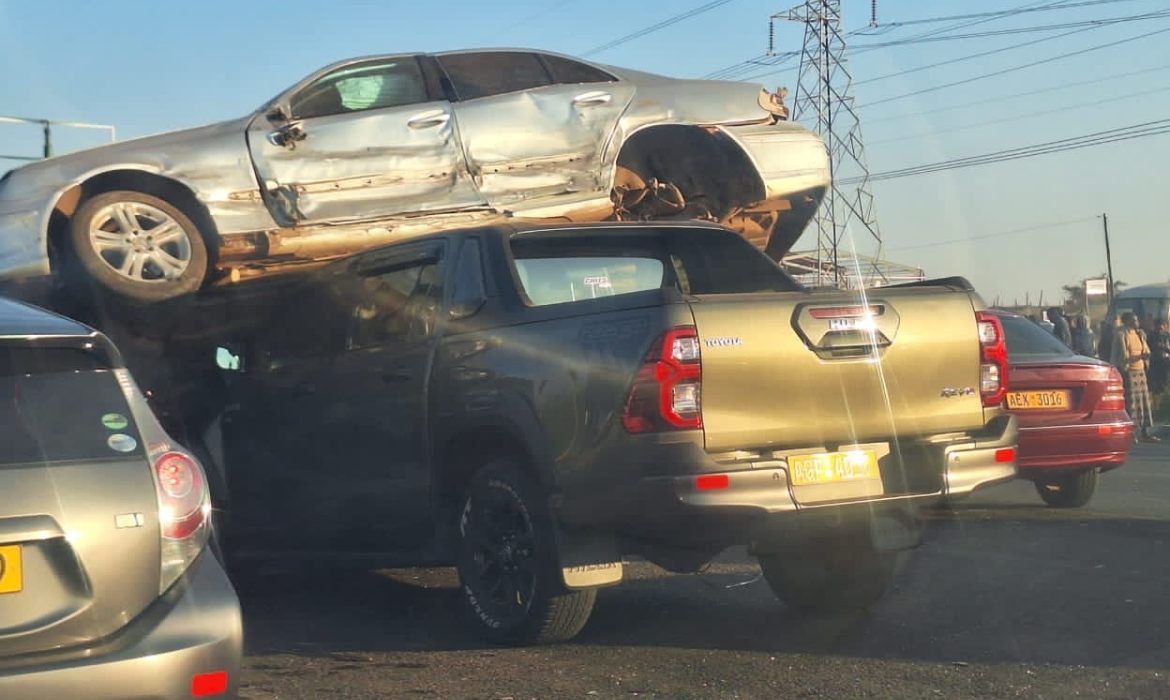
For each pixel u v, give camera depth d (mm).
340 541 6539
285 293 7730
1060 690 4648
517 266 5992
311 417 6582
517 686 4898
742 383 4848
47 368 3621
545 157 8016
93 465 3510
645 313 4848
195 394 7422
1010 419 5523
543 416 5160
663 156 8625
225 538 7039
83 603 3402
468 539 5656
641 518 4812
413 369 5930
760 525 4863
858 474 5121
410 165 7707
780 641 5566
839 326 5062
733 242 6711
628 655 5355
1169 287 30391
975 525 8469
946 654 5211
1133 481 11148
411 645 5668
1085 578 6617
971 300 5480
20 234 7059
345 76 7758
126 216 7242
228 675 3570
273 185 7418
